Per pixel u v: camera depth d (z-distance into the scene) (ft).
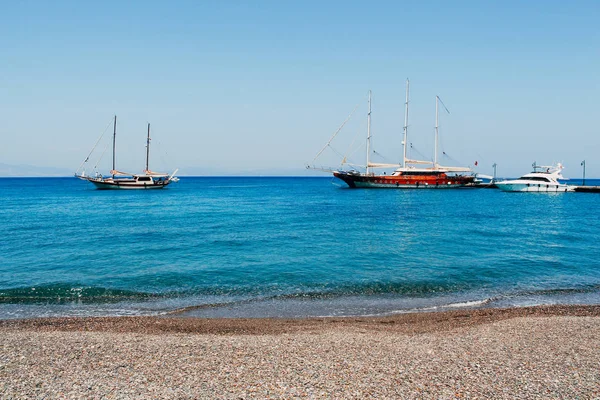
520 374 33.86
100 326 52.19
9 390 30.17
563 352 39.50
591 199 344.90
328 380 32.40
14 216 198.18
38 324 53.26
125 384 31.45
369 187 441.68
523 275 84.69
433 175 440.04
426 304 65.00
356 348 40.65
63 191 456.04
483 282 79.25
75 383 31.58
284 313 59.82
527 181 411.54
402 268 89.81
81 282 77.05
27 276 81.51
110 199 335.06
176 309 61.98
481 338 44.57
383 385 31.58
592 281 80.38
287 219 187.01
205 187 640.58
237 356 37.93
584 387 31.40
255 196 386.73
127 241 123.44
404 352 39.45
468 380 32.63
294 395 29.73
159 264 92.32
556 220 191.11
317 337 45.03
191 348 40.24
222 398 29.17
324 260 97.35
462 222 179.93
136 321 54.54
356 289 73.72
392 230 151.33
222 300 67.00
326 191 483.92
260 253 105.40
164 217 195.11
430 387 31.27
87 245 116.37
